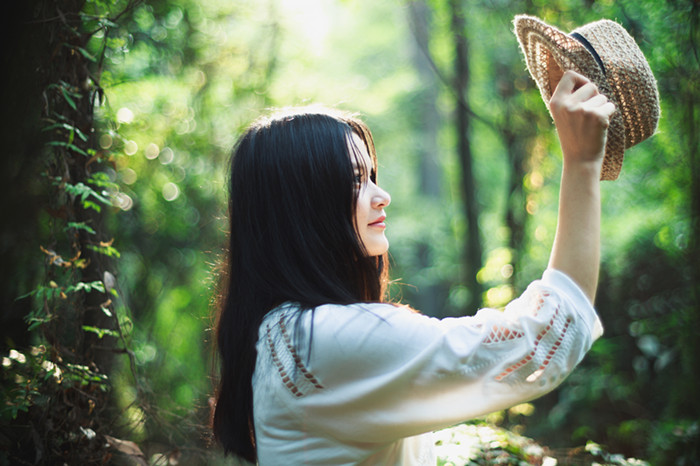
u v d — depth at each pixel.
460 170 8.52
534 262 7.00
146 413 2.71
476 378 1.10
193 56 5.24
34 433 2.28
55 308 2.49
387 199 1.35
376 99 13.30
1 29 2.37
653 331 6.38
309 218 1.28
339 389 1.15
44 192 2.65
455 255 11.04
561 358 1.09
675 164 5.64
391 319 1.15
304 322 1.20
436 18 7.42
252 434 1.36
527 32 1.39
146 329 5.03
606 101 1.18
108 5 3.01
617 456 3.16
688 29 4.38
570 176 1.17
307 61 6.13
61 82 2.54
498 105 6.91
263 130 1.35
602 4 4.96
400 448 1.23
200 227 5.36
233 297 1.35
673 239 6.04
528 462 2.92
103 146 3.29
